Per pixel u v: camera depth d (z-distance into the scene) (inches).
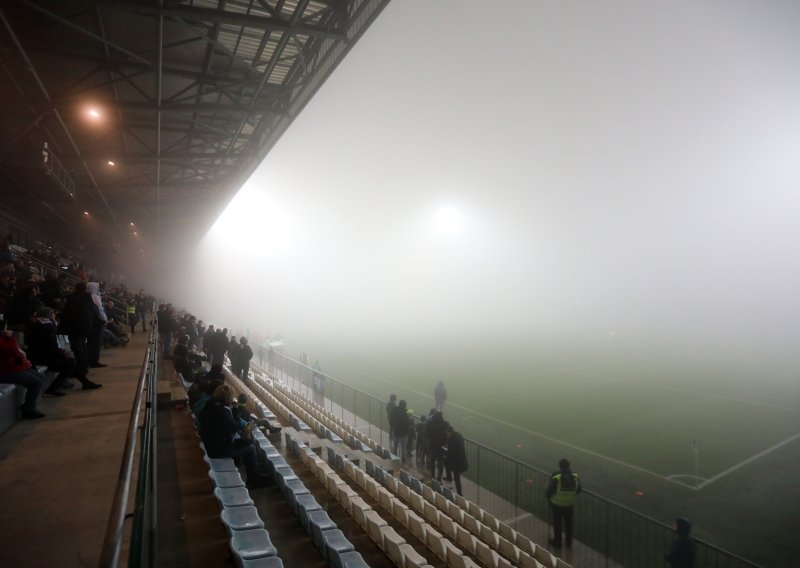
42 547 159.9
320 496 358.6
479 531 361.1
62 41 536.4
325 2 520.7
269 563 208.2
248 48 620.7
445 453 504.7
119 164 961.5
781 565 373.4
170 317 749.9
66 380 363.6
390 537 290.0
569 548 383.6
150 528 118.8
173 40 572.7
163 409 450.0
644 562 363.6
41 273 807.7
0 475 213.2
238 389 660.7
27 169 862.5
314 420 590.2
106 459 231.5
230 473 290.0
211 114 812.0
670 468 571.8
